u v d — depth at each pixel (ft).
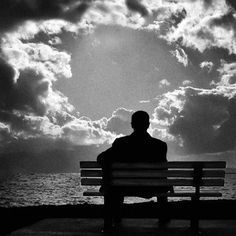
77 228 19.89
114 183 18.58
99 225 20.88
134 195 19.35
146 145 19.95
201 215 30.86
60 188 639.76
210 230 19.16
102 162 18.71
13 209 40.04
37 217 33.88
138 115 20.10
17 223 30.76
